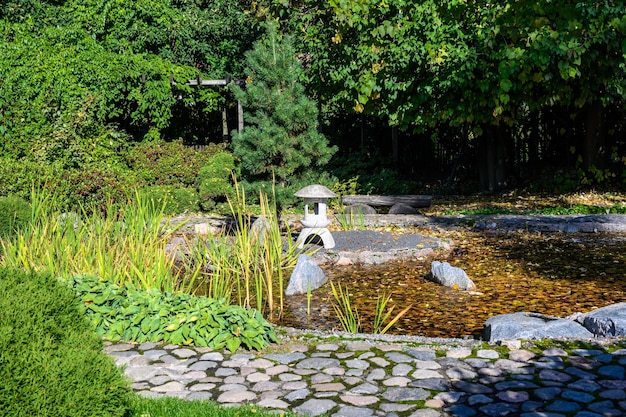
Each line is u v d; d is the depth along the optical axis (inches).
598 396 183.0
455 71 595.8
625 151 724.7
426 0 588.7
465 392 189.2
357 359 218.5
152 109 773.9
